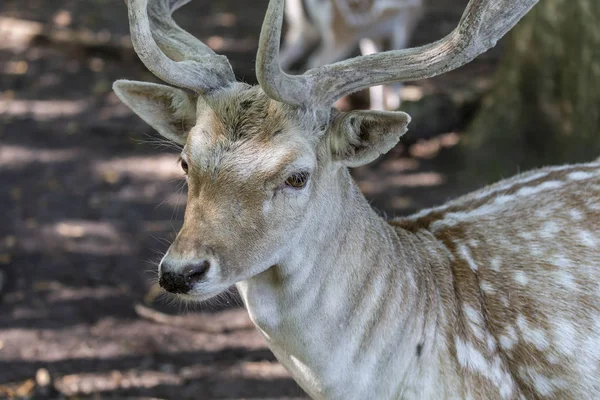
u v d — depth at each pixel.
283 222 5.30
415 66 5.40
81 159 13.57
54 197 12.52
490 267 6.23
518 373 6.07
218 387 8.73
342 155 5.59
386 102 14.07
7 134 14.27
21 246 11.31
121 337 9.55
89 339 9.50
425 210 6.95
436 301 6.04
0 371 8.93
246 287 5.71
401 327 5.85
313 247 5.53
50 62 16.88
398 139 5.50
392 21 13.96
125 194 12.61
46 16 18.48
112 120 14.75
